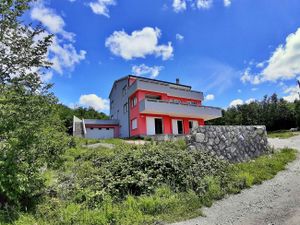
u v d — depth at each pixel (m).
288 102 41.09
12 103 6.19
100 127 33.22
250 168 9.02
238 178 7.72
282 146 14.37
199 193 6.67
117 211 5.50
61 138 8.95
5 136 5.71
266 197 6.41
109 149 12.63
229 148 10.64
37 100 7.02
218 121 45.84
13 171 5.43
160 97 28.50
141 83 26.52
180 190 6.90
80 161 10.34
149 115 26.64
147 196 6.41
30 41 7.53
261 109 41.91
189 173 7.46
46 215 5.55
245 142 11.42
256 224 4.90
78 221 5.22
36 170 6.21
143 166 7.75
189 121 29.92
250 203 6.10
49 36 7.78
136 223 5.09
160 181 7.06
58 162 8.49
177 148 9.99
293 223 4.72
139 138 24.48
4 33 7.29
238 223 5.04
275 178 8.09
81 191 6.59
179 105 26.95
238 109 46.81
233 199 6.50
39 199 6.26
